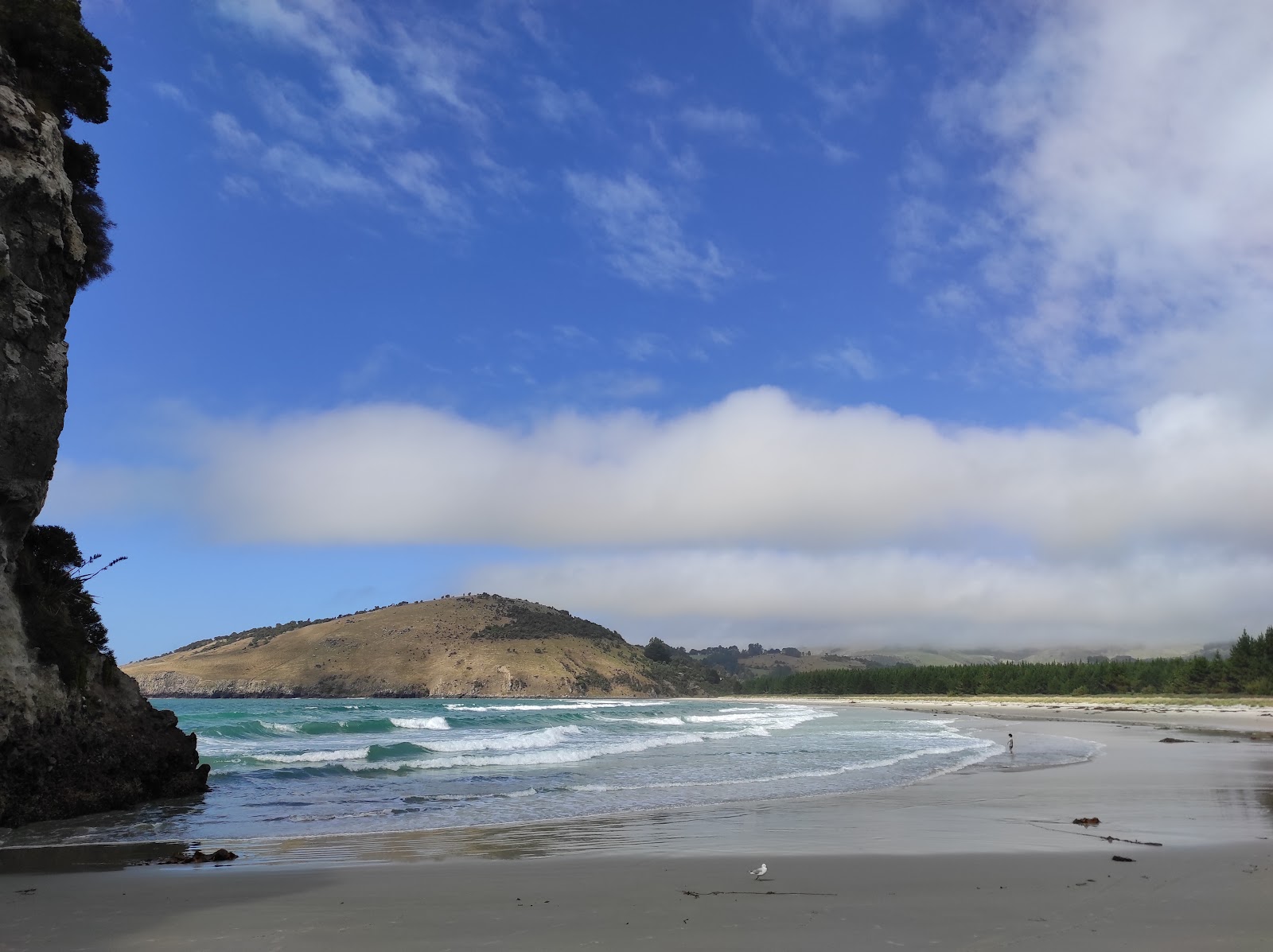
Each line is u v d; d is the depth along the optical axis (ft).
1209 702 303.89
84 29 72.84
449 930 28.40
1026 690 465.47
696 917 29.84
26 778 58.03
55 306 64.44
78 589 72.64
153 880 37.63
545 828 54.29
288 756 108.78
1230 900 31.09
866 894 33.19
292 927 29.04
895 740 145.48
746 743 141.28
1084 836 47.62
